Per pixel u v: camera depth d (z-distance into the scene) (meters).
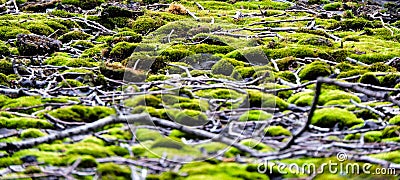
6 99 1.36
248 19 2.28
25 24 1.95
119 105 1.33
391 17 2.47
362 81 1.46
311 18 2.28
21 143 1.16
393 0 3.03
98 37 1.93
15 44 1.75
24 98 1.36
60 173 1.09
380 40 1.95
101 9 2.27
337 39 1.97
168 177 1.09
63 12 2.22
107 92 1.39
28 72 1.55
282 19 2.31
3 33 1.84
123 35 1.90
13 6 2.40
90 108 1.30
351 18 2.37
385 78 1.50
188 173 1.11
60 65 1.61
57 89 1.41
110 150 1.17
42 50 1.71
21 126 1.24
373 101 1.37
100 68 1.53
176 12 2.34
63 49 1.76
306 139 1.19
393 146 1.16
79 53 1.76
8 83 1.47
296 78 1.52
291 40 1.89
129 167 1.12
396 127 1.22
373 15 2.46
